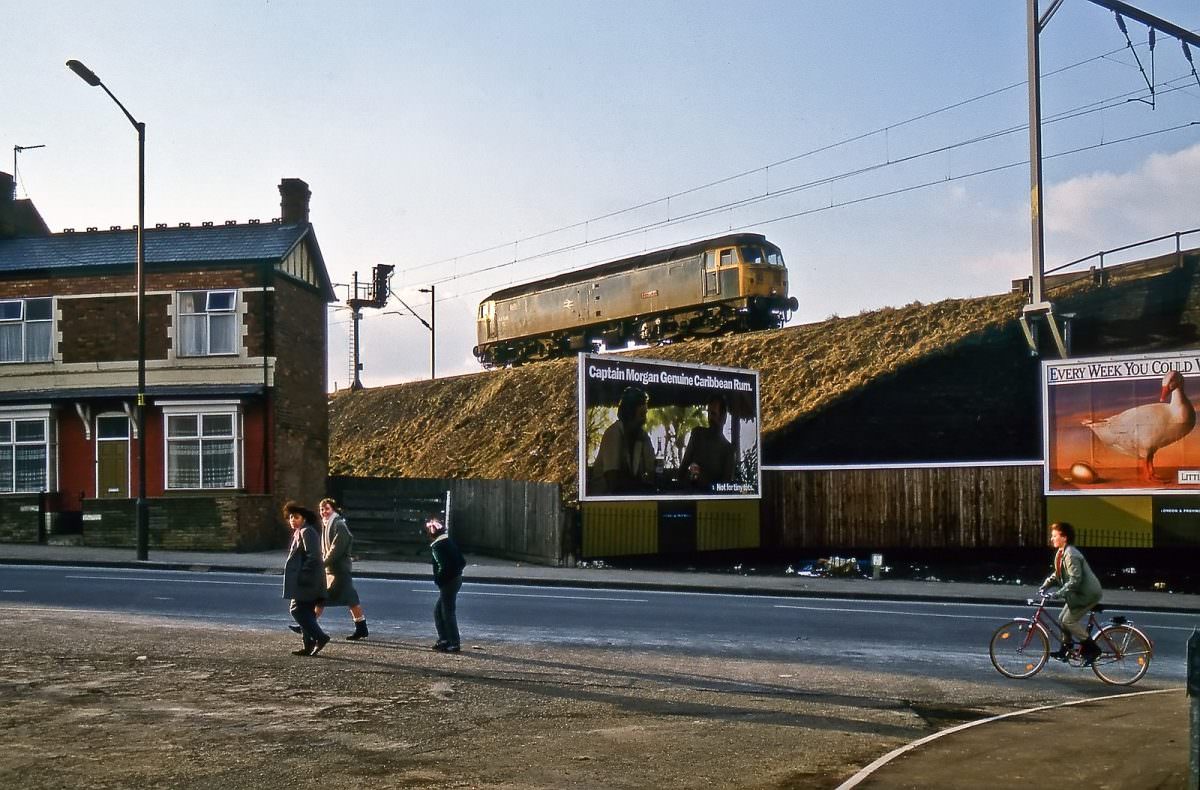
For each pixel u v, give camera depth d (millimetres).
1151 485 27875
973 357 36344
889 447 35562
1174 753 8922
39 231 38094
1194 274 32969
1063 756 8805
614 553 29047
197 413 32688
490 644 15219
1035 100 29656
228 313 32938
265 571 25672
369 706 10828
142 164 28516
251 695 11227
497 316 57406
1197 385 27406
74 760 8547
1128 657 13484
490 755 8938
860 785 7871
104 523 31250
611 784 8086
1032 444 34250
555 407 46750
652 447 30219
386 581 24406
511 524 30875
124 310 33062
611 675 12945
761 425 38625
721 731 10086
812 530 32344
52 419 33031
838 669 13859
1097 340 33781
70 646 13938
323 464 36500
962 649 15672
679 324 47375
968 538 30375
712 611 19500
